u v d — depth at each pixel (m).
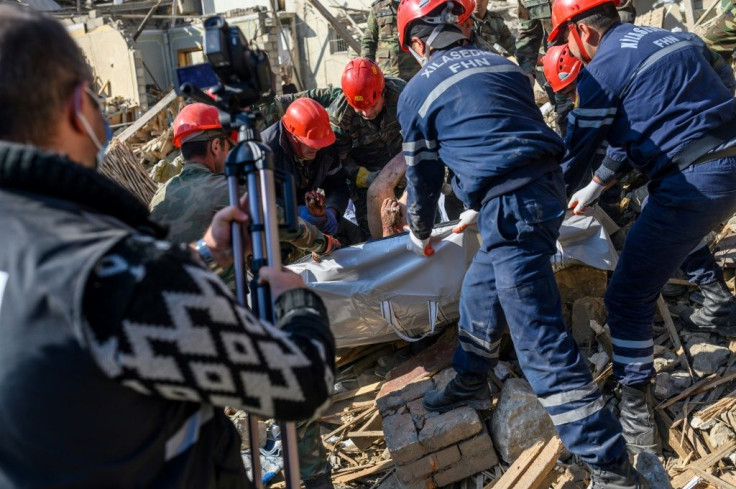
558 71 3.80
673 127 2.84
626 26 2.97
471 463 3.16
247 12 14.74
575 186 3.09
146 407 1.11
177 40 18.23
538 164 2.68
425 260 3.51
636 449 3.14
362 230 4.88
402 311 3.61
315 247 3.38
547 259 2.73
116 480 1.09
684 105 2.82
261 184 1.52
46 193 1.09
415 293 3.57
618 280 3.09
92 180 1.10
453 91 2.72
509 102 2.70
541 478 2.91
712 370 3.50
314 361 1.20
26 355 1.00
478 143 2.67
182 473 1.18
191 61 18.31
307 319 1.28
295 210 1.63
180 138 2.71
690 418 3.29
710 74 2.89
